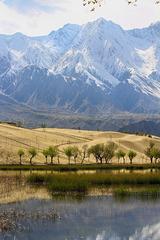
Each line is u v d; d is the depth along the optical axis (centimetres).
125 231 5647
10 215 6456
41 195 8794
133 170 18175
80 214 6688
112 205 7581
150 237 5362
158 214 6762
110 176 11181
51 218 6306
